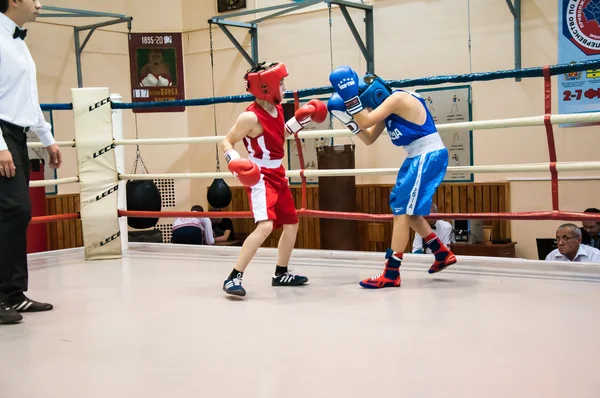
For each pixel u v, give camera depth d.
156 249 4.31
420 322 2.21
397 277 2.84
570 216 2.85
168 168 8.58
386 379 1.65
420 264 3.36
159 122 8.42
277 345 1.99
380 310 2.41
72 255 4.17
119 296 2.85
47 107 3.83
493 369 1.70
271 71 2.65
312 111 2.81
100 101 3.93
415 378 1.65
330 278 3.13
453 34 6.53
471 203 6.54
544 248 5.70
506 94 6.26
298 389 1.60
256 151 2.78
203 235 7.16
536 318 2.22
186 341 2.08
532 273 3.02
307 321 2.28
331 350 1.92
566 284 2.78
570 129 5.95
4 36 2.44
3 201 2.45
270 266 3.53
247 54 7.73
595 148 5.84
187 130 8.61
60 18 7.62
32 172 6.00
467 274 3.09
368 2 7.02
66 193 7.70
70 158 7.77
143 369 1.81
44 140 2.81
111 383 1.70
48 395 1.63
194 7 8.36
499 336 2.01
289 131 2.86
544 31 5.99
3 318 2.39
